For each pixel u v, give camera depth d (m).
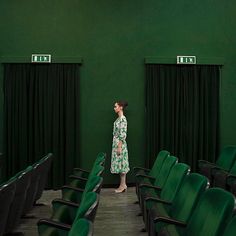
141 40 7.36
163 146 7.18
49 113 7.07
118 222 4.90
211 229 2.12
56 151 7.06
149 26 7.38
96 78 7.30
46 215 5.21
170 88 7.23
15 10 7.20
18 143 7.03
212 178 5.17
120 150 6.73
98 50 7.30
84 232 1.47
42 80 7.07
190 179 3.01
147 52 7.36
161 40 7.39
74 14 7.27
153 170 5.00
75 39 7.27
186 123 7.22
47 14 7.23
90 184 2.71
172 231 2.68
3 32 7.18
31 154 7.04
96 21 7.29
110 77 7.32
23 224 4.79
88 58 7.29
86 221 1.61
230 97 7.43
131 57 7.34
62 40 7.25
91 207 1.90
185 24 7.42
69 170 7.10
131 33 7.35
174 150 7.19
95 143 7.30
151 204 3.46
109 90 7.32
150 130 7.20
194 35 7.42
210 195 2.34
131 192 6.80
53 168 7.03
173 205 3.17
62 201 3.43
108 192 6.82
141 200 4.19
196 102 7.22
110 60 7.32
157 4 7.39
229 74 7.41
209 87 7.31
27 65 7.07
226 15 7.41
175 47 7.40
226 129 7.43
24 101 7.02
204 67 7.30
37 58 7.04
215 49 7.43
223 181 4.61
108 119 7.32
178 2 7.41
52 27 7.23
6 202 2.96
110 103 7.32
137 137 7.33
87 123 7.29
